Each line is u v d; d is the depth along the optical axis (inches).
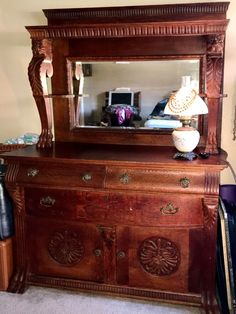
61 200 83.3
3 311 81.4
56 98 97.7
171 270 80.7
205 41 86.0
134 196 78.4
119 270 83.5
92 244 83.9
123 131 95.2
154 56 89.9
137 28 78.7
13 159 84.0
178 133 77.7
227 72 90.4
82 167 80.7
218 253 81.3
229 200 89.3
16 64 103.9
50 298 86.3
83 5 95.0
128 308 82.1
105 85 95.0
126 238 81.5
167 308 82.0
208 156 79.1
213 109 79.7
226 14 86.0
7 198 89.0
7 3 99.9
